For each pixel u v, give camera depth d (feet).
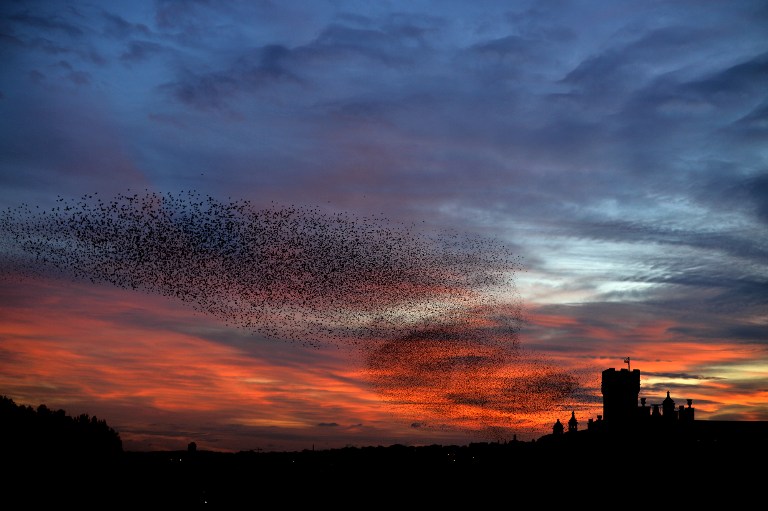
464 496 257.75
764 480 171.22
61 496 315.58
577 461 216.13
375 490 301.02
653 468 190.80
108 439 342.23
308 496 314.96
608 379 212.84
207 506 331.57
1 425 308.81
